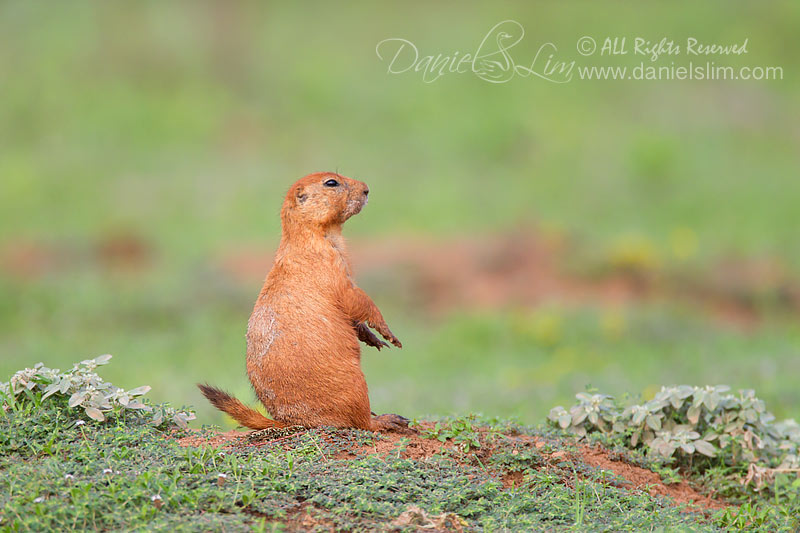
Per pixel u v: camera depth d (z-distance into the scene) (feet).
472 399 50.55
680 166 120.47
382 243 98.48
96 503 23.35
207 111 135.85
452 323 77.15
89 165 122.11
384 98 137.59
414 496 26.23
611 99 137.39
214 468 26.45
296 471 26.45
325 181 30.86
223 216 108.06
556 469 29.76
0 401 29.32
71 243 98.32
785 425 36.17
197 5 157.89
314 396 29.22
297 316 29.43
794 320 80.07
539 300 83.41
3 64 141.90
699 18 149.18
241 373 57.11
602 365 63.00
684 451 33.86
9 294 81.15
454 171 120.78
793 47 147.64
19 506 23.02
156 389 51.75
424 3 156.04
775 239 98.94
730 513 28.94
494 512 26.11
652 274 86.12
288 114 136.36
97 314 77.41
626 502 28.35
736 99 137.08
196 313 77.92
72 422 28.76
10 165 120.06
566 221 105.09
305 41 151.94
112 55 146.10
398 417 31.40
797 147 128.16
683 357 64.44
